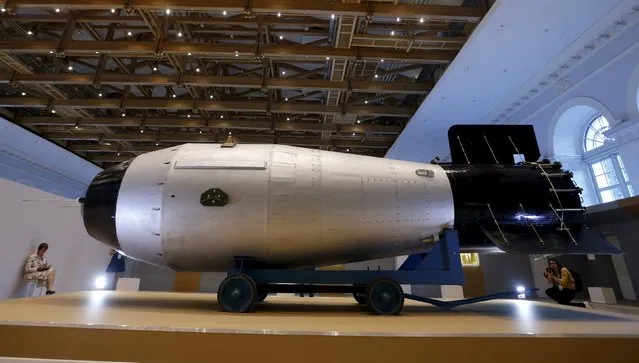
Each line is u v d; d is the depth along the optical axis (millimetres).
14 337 1593
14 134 11812
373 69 9656
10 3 6016
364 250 2844
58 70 9383
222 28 8398
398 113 10297
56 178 15266
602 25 6773
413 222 2770
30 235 5836
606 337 1608
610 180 7848
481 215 2830
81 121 11023
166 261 2805
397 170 2906
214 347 1573
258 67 9812
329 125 11422
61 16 7660
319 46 7609
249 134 13102
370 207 2705
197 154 2775
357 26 7043
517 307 3354
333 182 2707
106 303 2877
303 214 2611
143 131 12797
